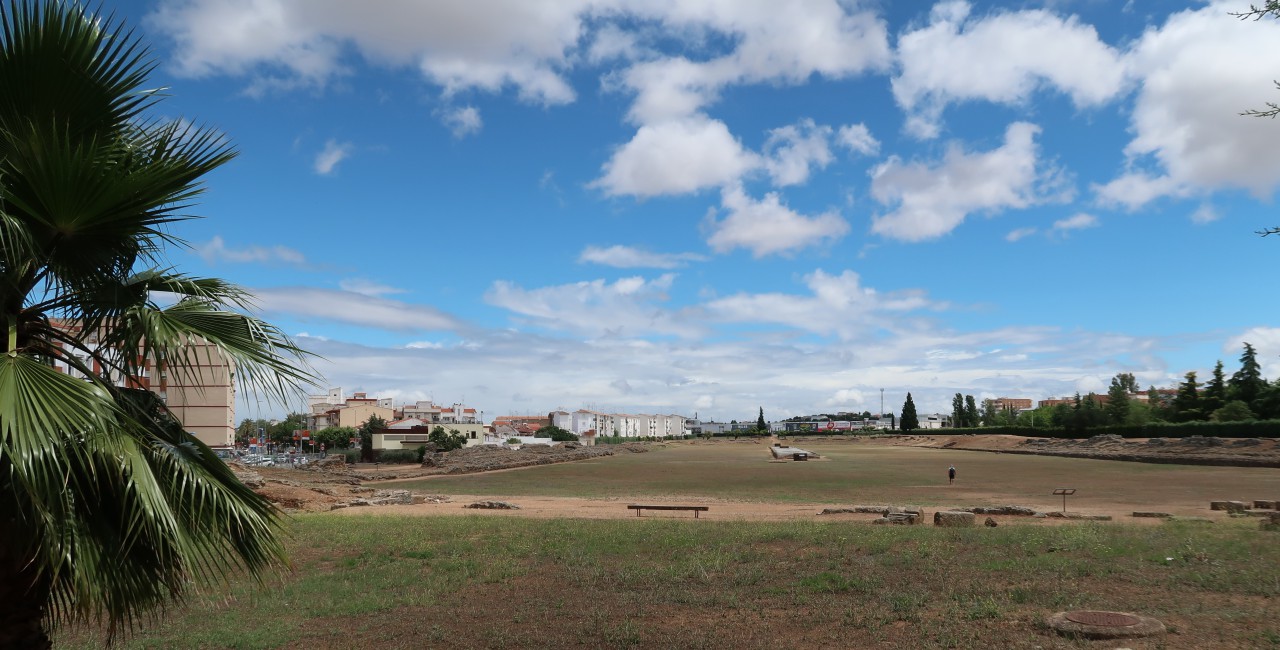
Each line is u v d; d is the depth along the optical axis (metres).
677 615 10.98
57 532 5.04
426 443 104.56
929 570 13.12
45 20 5.64
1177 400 99.50
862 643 9.06
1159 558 13.44
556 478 61.84
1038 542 16.12
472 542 18.66
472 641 10.06
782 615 10.66
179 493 5.68
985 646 8.48
